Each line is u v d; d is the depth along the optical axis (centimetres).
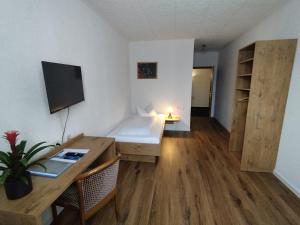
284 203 190
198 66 608
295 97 207
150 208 185
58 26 175
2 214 94
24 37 136
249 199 197
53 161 146
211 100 621
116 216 167
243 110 310
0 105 119
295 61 208
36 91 149
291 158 212
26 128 140
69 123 197
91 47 245
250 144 247
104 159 206
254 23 302
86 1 220
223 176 244
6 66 122
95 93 260
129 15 267
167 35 379
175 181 233
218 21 292
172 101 450
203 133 442
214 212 178
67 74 175
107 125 309
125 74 410
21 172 103
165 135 427
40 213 91
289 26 218
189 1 221
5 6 120
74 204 134
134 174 251
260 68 224
